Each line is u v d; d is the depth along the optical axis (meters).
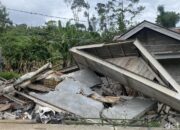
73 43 25.70
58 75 13.34
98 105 11.43
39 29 34.06
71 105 11.43
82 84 12.59
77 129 9.95
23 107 11.74
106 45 12.31
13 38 30.62
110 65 11.92
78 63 14.24
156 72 11.83
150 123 10.50
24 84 12.31
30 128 9.93
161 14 36.31
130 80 11.78
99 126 10.05
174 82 11.04
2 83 14.09
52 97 11.79
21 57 25.47
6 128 9.93
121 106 11.52
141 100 11.91
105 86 13.25
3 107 11.65
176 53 13.57
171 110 11.75
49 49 26.56
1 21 40.47
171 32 13.91
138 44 11.66
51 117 10.53
